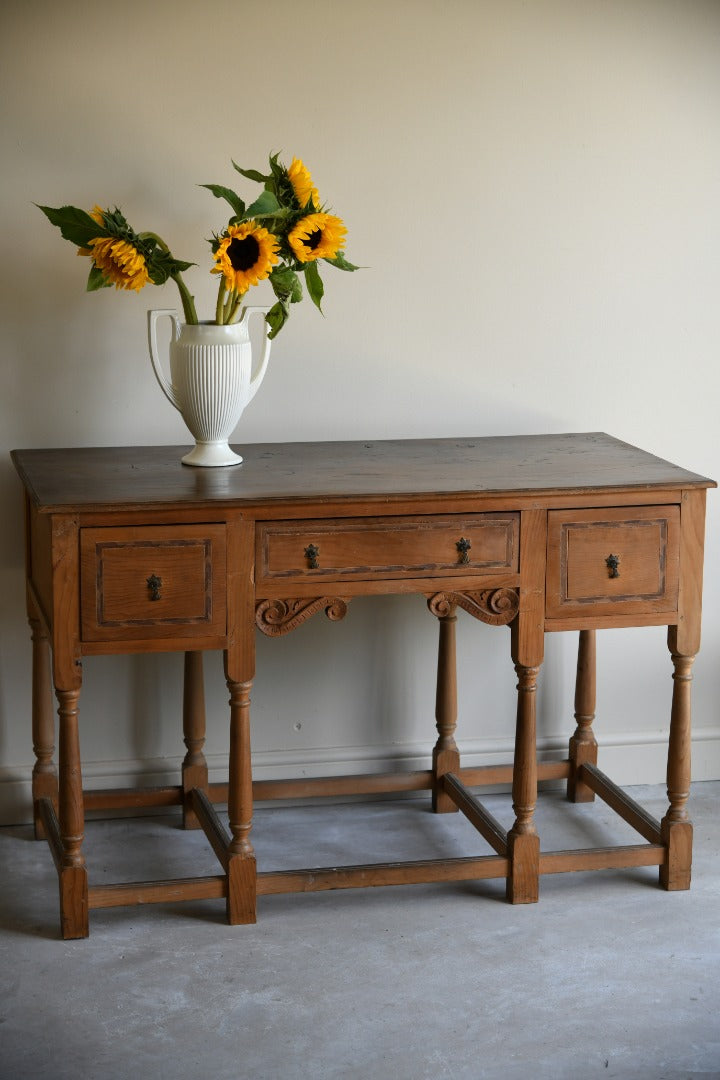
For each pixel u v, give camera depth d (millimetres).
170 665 3438
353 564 2848
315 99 3260
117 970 2750
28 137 3148
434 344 3430
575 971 2770
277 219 2924
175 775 3484
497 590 2926
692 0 3396
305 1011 2613
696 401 3594
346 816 3490
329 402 3408
